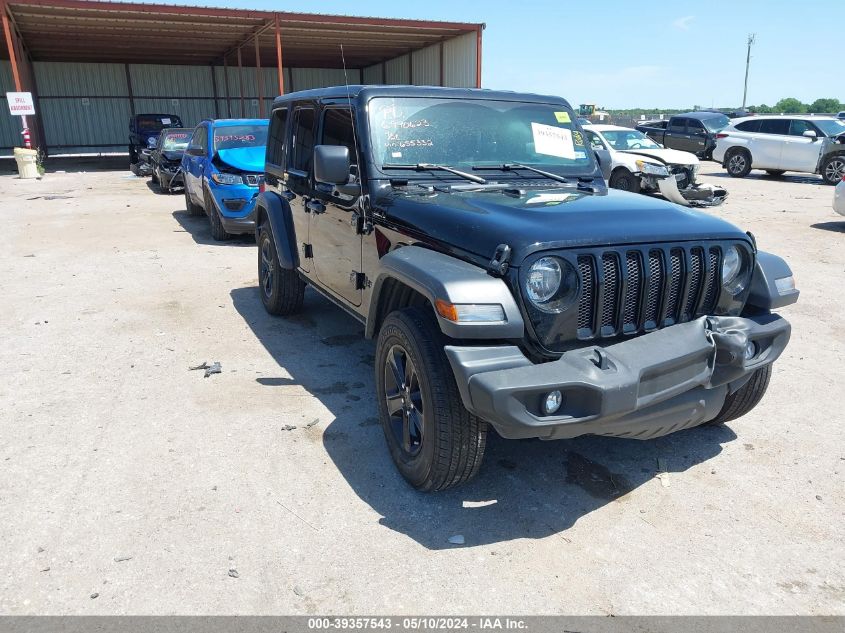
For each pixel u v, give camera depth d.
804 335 5.95
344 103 4.41
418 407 3.37
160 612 2.62
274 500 3.38
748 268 3.49
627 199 3.74
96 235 10.84
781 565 2.93
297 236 5.54
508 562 2.93
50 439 3.99
